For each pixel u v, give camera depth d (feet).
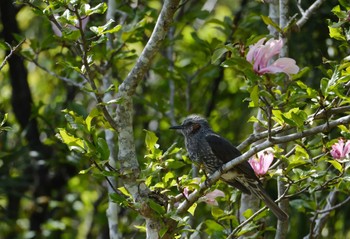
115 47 50.11
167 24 33.47
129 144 33.47
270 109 31.40
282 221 36.94
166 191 33.24
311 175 34.86
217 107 62.75
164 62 56.18
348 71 33.22
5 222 59.36
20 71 61.36
